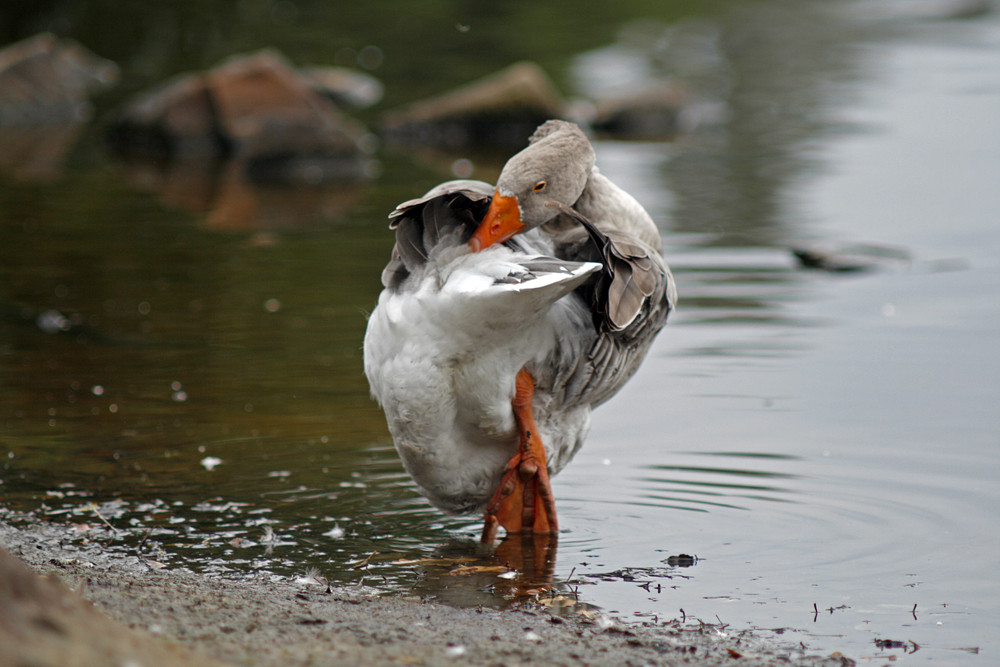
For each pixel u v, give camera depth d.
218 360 12.99
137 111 27.55
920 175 22.78
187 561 7.92
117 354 13.16
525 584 7.68
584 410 8.95
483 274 7.60
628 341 8.68
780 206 20.67
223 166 25.81
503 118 29.41
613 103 29.80
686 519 8.94
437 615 6.87
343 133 25.89
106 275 16.69
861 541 8.45
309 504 9.17
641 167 24.47
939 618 7.13
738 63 37.69
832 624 7.01
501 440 8.51
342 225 20.09
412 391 7.91
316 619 6.48
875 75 35.00
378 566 7.99
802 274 16.59
